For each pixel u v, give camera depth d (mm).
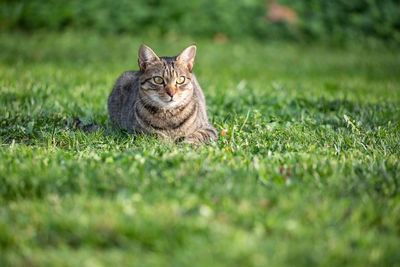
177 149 5500
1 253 3379
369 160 5242
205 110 7129
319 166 4883
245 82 10281
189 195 4141
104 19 17766
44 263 3264
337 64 14641
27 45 14758
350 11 19359
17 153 5164
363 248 3492
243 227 3758
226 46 16703
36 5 18000
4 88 8594
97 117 7473
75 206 3914
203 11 18250
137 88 6750
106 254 3398
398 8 19562
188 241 3500
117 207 3914
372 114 7543
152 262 3299
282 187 4363
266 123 6781
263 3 19000
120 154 5164
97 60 13031
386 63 14938
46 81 9273
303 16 19094
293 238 3615
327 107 8141
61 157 5152
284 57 15578
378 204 4078
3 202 4121
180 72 6242
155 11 18062
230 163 4953
